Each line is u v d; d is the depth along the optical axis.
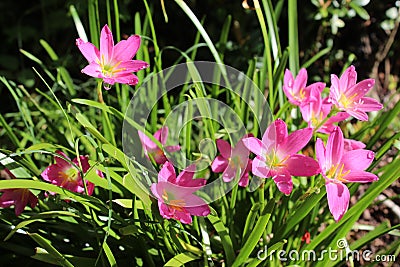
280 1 1.56
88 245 1.40
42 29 2.19
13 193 1.34
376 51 2.01
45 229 1.42
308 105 1.32
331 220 1.46
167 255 1.37
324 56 1.99
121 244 1.38
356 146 1.32
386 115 1.42
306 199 1.31
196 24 1.44
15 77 2.02
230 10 2.00
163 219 1.30
